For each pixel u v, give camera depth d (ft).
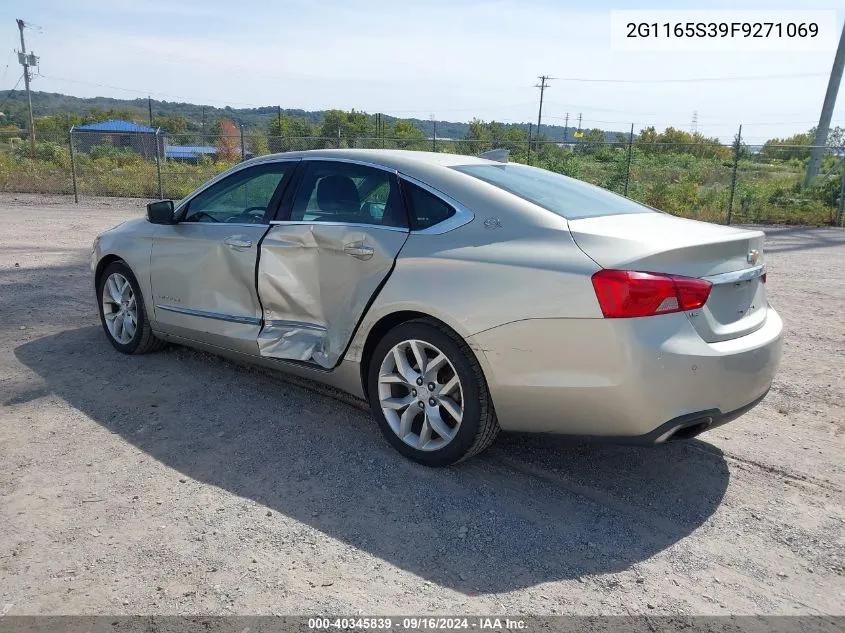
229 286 14.19
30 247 34.58
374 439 12.64
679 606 8.30
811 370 17.22
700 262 10.07
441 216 11.52
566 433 10.37
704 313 9.98
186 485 10.82
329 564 8.89
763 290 11.61
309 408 13.97
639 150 92.32
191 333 15.21
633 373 9.48
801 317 22.58
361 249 11.95
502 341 10.24
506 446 12.57
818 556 9.45
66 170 76.54
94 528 9.53
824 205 54.44
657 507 10.62
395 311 11.39
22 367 15.99
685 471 11.83
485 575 8.77
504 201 11.25
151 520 9.78
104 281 17.28
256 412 13.71
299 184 13.57
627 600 8.38
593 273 9.68
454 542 9.48
